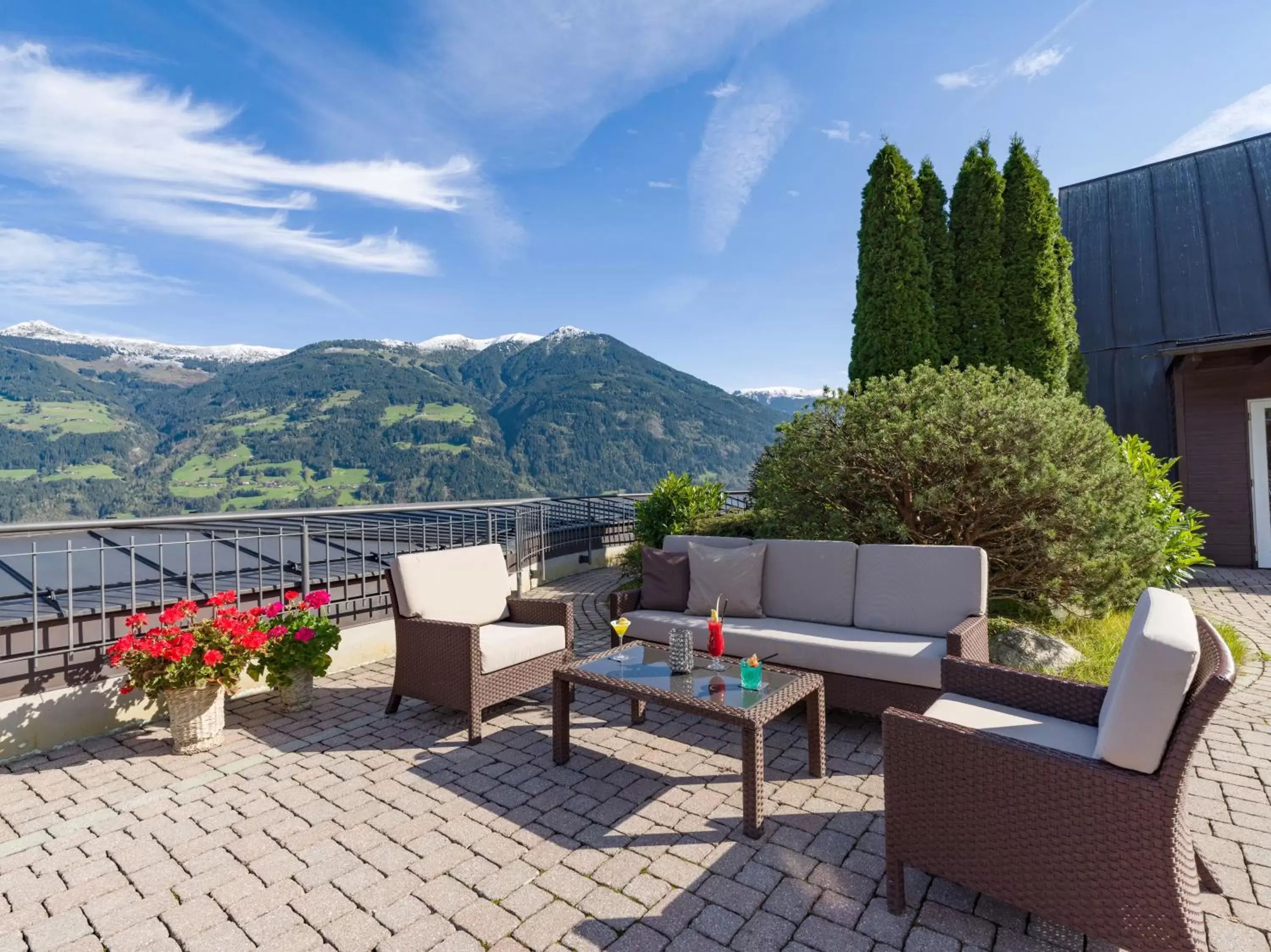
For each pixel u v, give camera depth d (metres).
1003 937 2.05
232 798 3.02
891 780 2.19
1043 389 5.80
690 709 2.78
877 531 5.53
